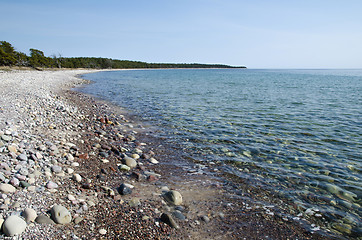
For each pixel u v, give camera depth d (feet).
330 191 22.35
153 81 190.80
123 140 35.94
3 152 22.41
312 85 153.99
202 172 26.05
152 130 42.63
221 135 39.75
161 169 26.50
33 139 28.07
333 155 31.27
